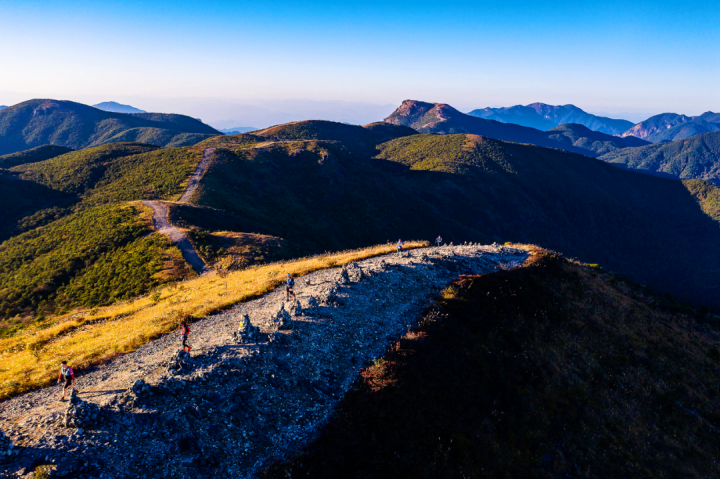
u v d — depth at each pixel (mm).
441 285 33250
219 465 14883
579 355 30109
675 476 23172
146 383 16703
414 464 17062
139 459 14117
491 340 27359
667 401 28984
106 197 135375
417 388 20734
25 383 19281
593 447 23016
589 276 44062
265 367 19594
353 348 23062
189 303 31703
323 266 39438
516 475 19094
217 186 152125
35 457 13219
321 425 17562
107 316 32281
